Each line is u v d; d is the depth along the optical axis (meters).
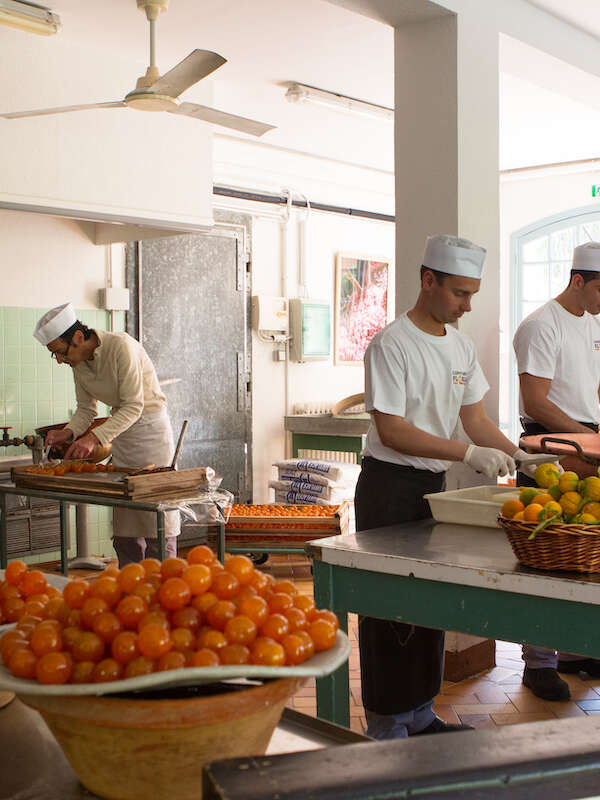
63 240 6.21
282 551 5.57
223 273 7.38
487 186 4.20
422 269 2.96
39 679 1.10
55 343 4.53
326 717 2.58
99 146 4.95
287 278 7.98
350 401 7.55
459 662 4.02
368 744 0.94
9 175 4.62
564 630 2.06
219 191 7.24
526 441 2.95
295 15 4.68
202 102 5.36
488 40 4.23
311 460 7.20
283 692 1.13
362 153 7.73
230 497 4.14
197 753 1.09
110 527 6.54
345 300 8.53
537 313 3.85
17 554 5.87
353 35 4.98
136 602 1.16
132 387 4.60
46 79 4.72
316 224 8.23
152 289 6.83
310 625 1.21
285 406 7.99
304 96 5.85
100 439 4.48
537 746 0.93
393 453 2.95
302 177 7.99
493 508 2.69
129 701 1.06
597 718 1.01
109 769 1.10
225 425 7.45
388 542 2.50
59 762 1.26
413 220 4.19
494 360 4.24
